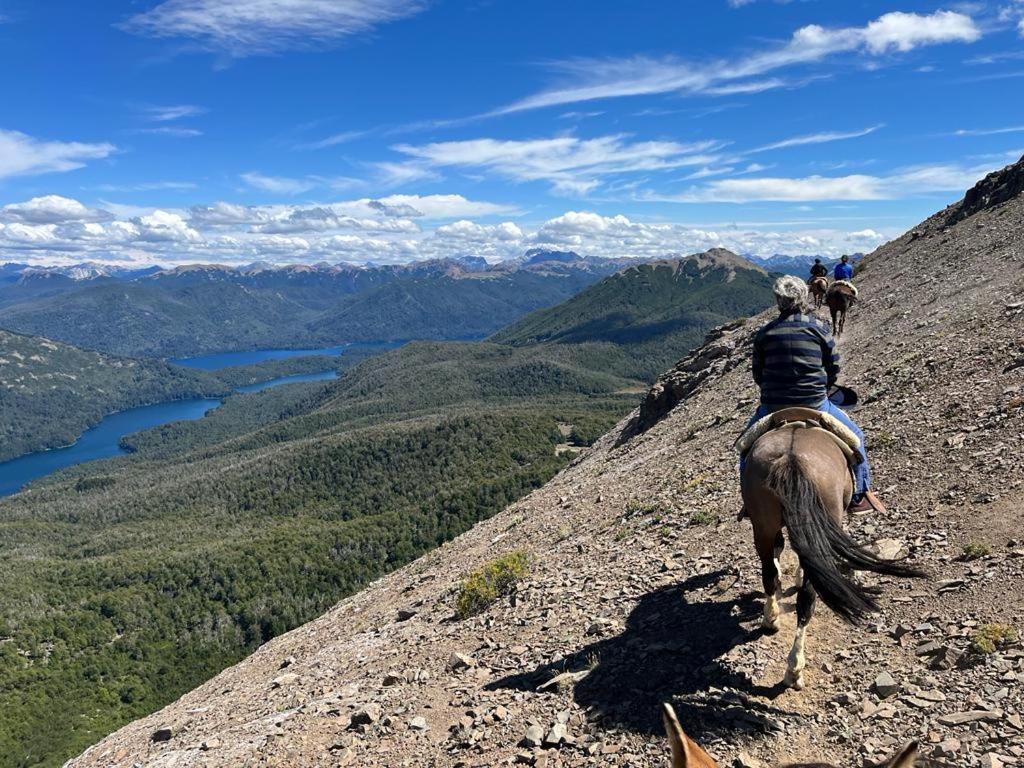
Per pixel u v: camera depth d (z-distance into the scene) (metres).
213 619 124.88
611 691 5.51
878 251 36.44
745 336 25.78
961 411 8.98
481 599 9.77
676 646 5.82
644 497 13.09
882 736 4.06
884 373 13.06
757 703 4.70
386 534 147.00
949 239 27.78
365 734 6.21
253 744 6.79
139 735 10.95
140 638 119.69
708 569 7.49
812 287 19.28
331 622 17.09
